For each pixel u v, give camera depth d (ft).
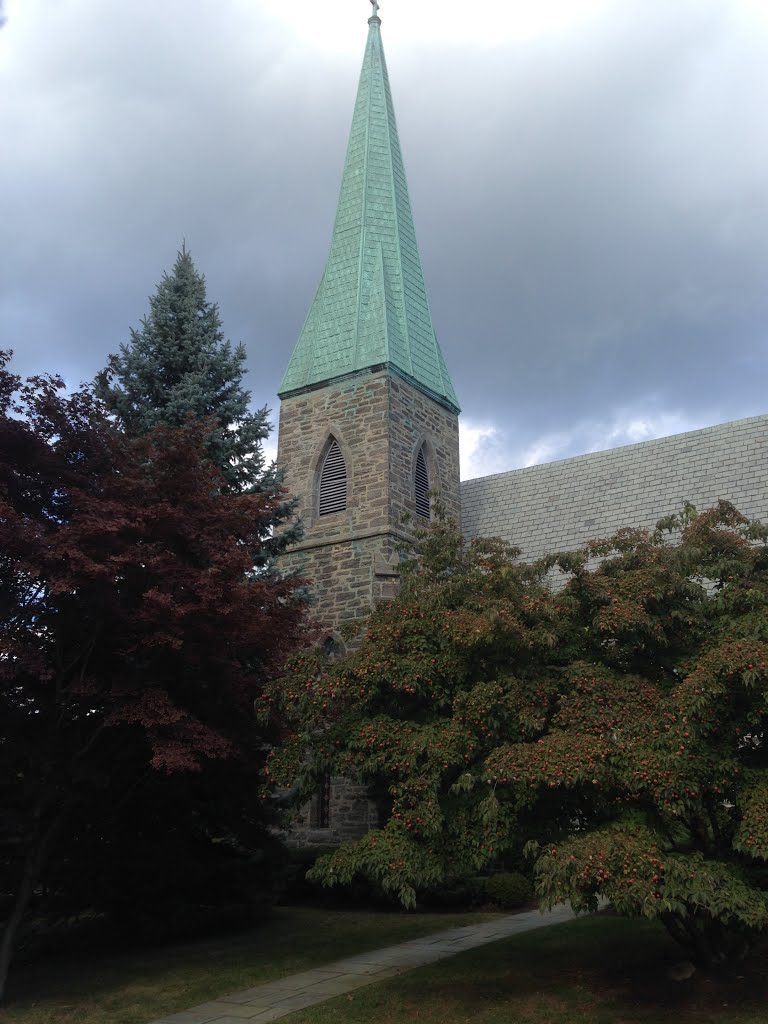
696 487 86.79
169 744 39.86
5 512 37.09
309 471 90.12
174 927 53.26
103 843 50.90
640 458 93.76
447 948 49.57
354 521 84.94
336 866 35.12
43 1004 38.91
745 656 31.42
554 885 29.84
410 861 33.76
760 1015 31.96
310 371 94.58
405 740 36.06
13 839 46.09
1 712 41.98
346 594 82.53
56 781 42.45
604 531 89.81
